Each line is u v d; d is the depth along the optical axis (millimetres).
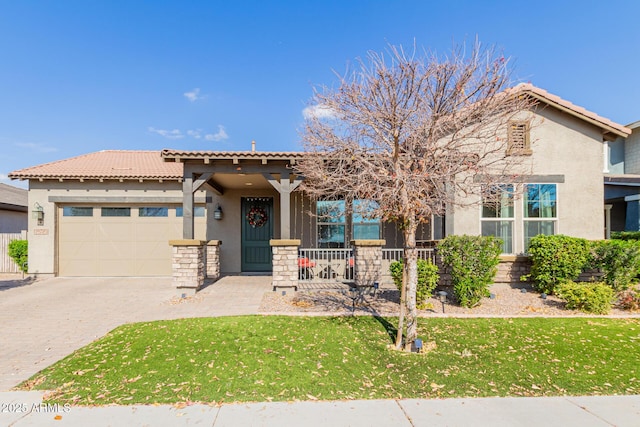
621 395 3969
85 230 12680
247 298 8555
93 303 8203
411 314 5273
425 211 5055
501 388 4105
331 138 5680
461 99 5020
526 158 9141
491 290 8984
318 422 3352
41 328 6238
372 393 3945
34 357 4895
